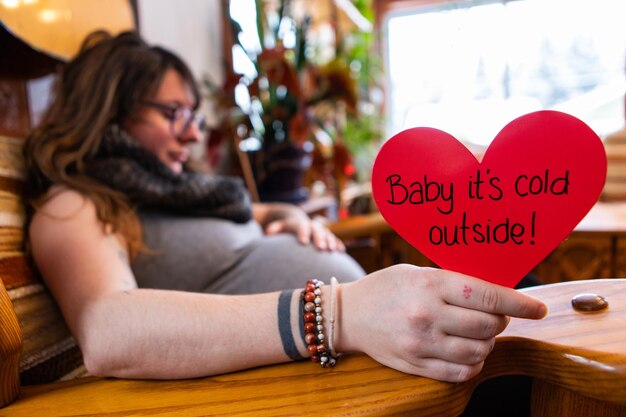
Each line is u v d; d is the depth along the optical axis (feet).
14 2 2.87
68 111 3.00
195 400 1.38
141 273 2.71
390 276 1.41
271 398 1.33
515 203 1.27
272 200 6.33
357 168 8.01
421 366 1.32
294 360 1.54
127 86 3.11
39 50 3.12
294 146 6.03
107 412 1.37
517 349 1.38
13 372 1.49
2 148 2.53
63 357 2.21
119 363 1.55
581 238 3.60
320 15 7.79
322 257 3.23
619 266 3.57
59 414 1.39
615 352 1.23
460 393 1.32
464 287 1.24
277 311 1.53
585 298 1.54
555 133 1.21
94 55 3.17
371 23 8.88
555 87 9.98
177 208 3.02
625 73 9.58
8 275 2.01
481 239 1.32
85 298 1.85
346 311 1.47
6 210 2.19
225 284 2.97
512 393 2.02
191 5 7.00
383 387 1.32
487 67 10.25
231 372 1.53
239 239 3.19
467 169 1.28
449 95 10.54
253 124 6.03
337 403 1.27
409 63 10.66
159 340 1.52
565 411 1.33
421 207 1.35
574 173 1.21
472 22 10.18
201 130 3.74
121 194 2.70
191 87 3.58
